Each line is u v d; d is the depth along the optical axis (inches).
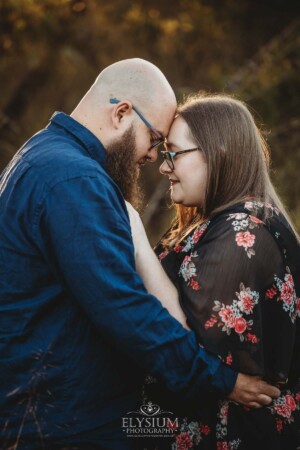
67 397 72.4
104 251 68.7
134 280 70.5
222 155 80.2
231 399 73.8
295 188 203.5
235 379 72.5
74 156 73.1
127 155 80.7
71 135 78.8
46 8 221.3
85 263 68.3
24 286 72.6
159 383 78.5
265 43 249.4
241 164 80.7
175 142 82.2
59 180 70.7
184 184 82.1
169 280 78.0
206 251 75.9
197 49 252.8
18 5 214.1
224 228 76.0
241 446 74.5
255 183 81.2
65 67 246.7
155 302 71.2
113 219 70.8
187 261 77.2
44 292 72.4
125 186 81.6
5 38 222.5
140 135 81.0
